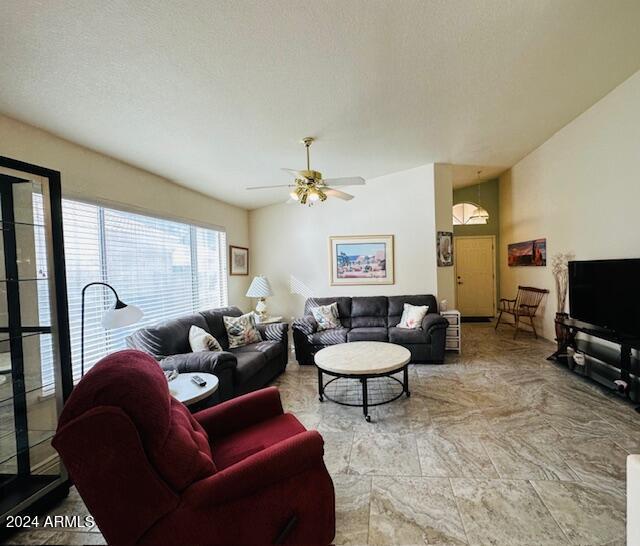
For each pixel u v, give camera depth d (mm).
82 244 2590
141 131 2514
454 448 2164
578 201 3869
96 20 1461
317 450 1308
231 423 1725
